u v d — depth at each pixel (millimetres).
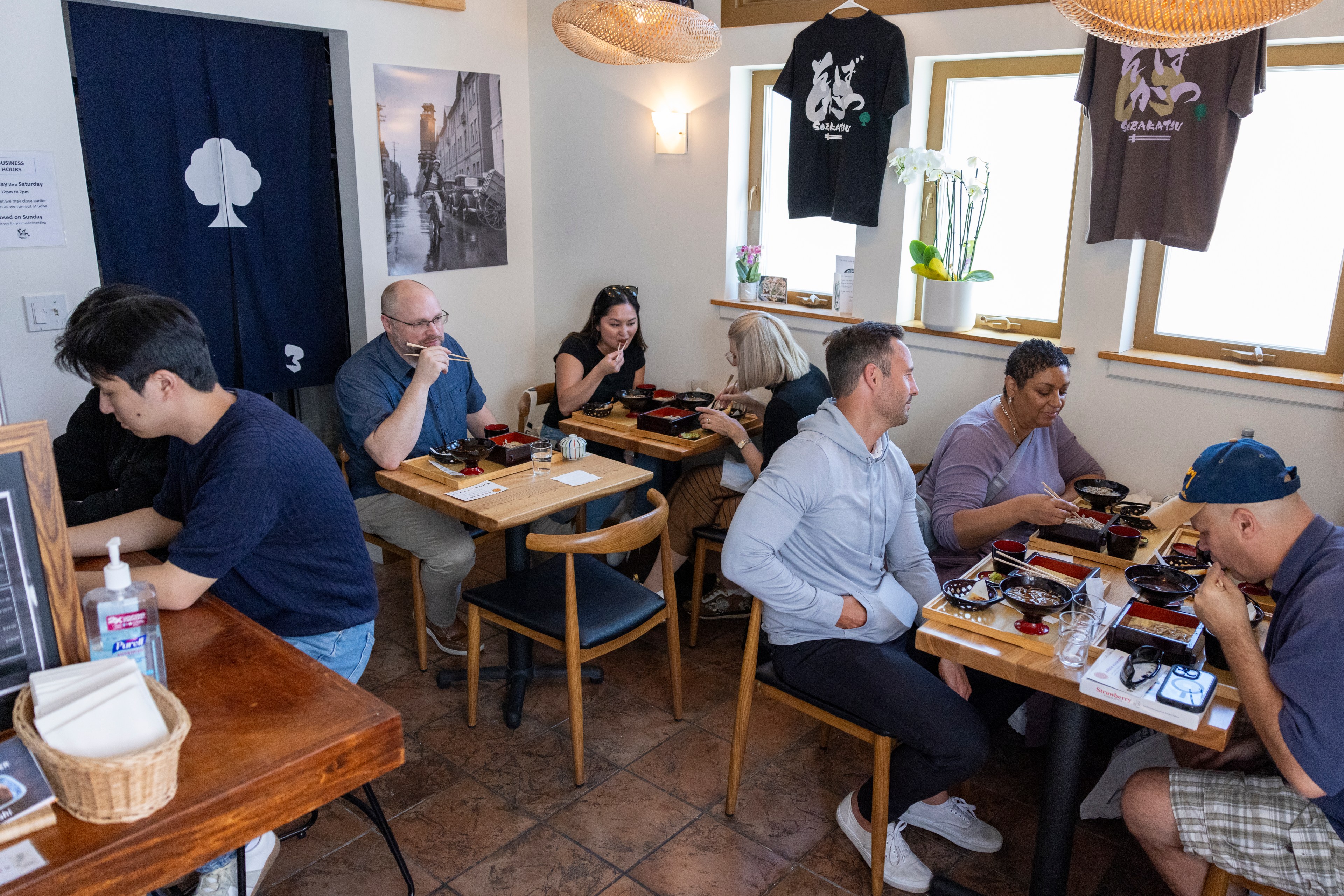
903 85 3215
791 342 3121
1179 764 2070
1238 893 1842
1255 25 1687
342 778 1265
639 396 3652
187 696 1350
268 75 3529
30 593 1184
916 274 3467
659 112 3932
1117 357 2977
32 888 977
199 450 1712
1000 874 2186
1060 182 3174
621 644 2539
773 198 3910
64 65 2951
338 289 3938
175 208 3379
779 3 3516
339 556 1860
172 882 1104
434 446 3145
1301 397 2672
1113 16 1763
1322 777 1463
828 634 2137
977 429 2637
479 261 4324
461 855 2227
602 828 2330
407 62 3838
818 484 2066
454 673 2990
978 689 2248
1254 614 1865
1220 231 2887
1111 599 2049
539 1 4227
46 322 3029
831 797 2463
